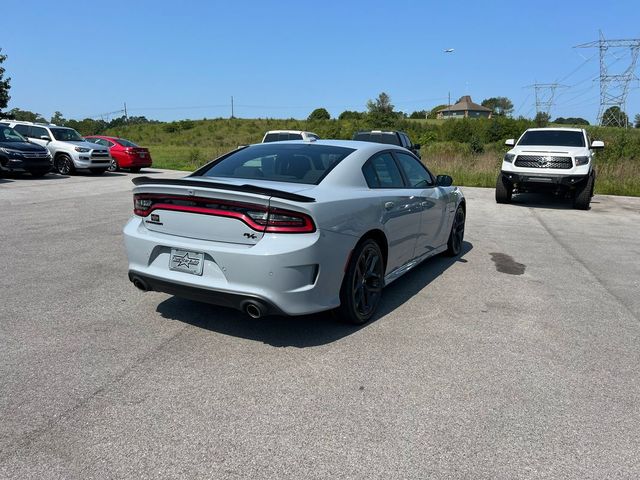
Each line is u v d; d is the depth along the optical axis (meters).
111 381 3.00
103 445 2.39
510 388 3.05
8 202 10.47
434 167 20.53
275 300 3.24
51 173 18.22
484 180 17.89
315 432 2.54
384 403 2.83
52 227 7.71
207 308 4.28
